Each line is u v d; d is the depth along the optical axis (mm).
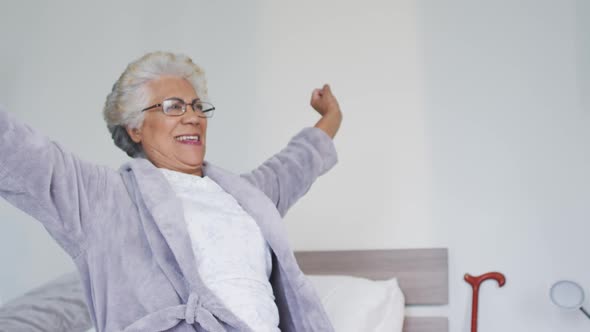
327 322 1444
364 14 2875
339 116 1864
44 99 3016
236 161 2896
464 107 2756
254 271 1360
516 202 2688
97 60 3004
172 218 1309
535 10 2732
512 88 2723
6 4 3059
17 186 1146
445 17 2809
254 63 2930
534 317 2641
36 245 2922
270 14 2945
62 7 3055
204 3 2988
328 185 2830
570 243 2633
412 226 2752
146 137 1543
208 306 1256
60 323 1962
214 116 2930
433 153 2760
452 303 2699
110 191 1308
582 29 2680
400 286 2684
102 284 1266
